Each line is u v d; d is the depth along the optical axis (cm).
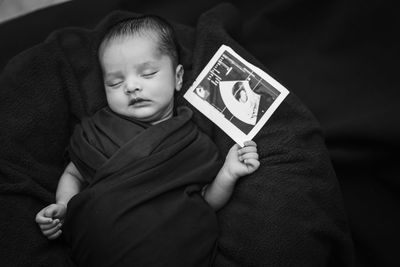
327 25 130
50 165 111
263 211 96
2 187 97
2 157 101
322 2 132
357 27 126
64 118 113
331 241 101
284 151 103
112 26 109
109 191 89
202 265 92
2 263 91
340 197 104
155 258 86
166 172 94
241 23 130
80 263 91
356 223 116
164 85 102
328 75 127
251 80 112
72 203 91
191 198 94
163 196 92
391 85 120
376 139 113
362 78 124
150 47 101
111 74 102
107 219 87
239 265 96
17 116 105
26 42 132
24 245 94
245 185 101
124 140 98
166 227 88
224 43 116
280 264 93
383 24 124
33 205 100
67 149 107
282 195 97
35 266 93
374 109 118
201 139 103
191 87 115
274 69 133
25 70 108
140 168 92
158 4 140
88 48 117
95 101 113
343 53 128
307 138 105
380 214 115
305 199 97
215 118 112
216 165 102
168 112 108
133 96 99
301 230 95
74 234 91
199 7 141
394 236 113
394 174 115
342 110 122
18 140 104
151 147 94
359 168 118
